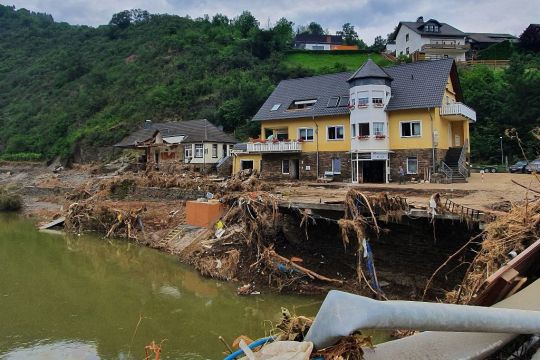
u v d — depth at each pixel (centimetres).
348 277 1809
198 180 3572
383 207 1627
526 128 4653
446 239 1582
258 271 1925
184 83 7731
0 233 3362
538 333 590
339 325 493
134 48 10075
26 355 1314
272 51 8531
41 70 10600
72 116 7969
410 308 500
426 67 3459
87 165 6538
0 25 13925
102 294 1878
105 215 3353
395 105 3238
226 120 6322
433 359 598
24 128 8519
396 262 1709
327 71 7312
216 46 9144
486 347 609
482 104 5106
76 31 12750
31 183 5950
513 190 2258
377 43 10562
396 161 3262
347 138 3419
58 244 2936
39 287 1989
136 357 1288
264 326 1483
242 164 3994
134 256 2556
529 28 7081
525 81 4838
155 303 1748
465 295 1027
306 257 1977
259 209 2030
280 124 3728
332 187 3041
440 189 2422
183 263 2316
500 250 1023
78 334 1465
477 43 7912
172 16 11262
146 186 3950
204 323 1534
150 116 7056
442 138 3244
